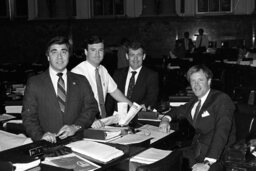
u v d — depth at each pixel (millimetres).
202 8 14133
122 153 2178
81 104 2947
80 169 1931
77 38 14906
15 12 15094
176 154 2113
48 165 1970
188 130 3580
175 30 14273
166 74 9227
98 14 14789
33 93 2807
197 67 3104
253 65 7344
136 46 4145
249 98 4789
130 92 4180
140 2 14453
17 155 2045
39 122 2859
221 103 2992
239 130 3166
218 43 13992
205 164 2613
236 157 2186
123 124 3135
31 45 15203
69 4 14820
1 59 15438
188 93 4090
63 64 2840
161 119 3391
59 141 2426
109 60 12438
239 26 13844
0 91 5234
